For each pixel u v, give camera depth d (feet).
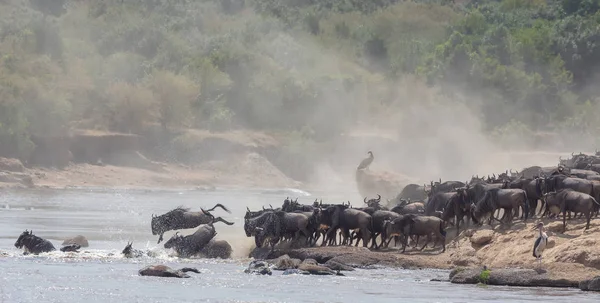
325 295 336.70
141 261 422.82
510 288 355.97
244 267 409.28
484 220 445.78
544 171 548.72
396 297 333.62
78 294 329.93
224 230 564.30
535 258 388.57
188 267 404.77
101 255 438.40
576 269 369.50
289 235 452.35
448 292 345.31
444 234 427.74
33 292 331.57
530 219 432.66
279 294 337.31
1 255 431.02
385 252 435.53
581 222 414.62
